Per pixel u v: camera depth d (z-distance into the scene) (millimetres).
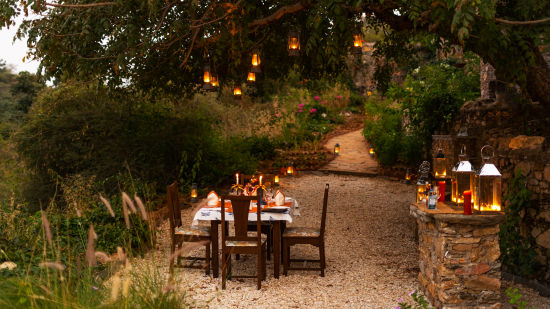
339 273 5191
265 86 17844
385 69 9719
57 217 5590
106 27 5609
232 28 6027
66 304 2777
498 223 3865
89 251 3002
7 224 4973
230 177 11195
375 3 5395
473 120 8391
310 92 19172
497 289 3908
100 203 6574
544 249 4844
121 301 2926
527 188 5148
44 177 10039
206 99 14016
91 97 10570
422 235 4477
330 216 8086
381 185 11047
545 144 5207
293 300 4367
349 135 17109
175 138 10383
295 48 5891
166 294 3246
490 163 3994
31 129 10227
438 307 3988
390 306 4191
